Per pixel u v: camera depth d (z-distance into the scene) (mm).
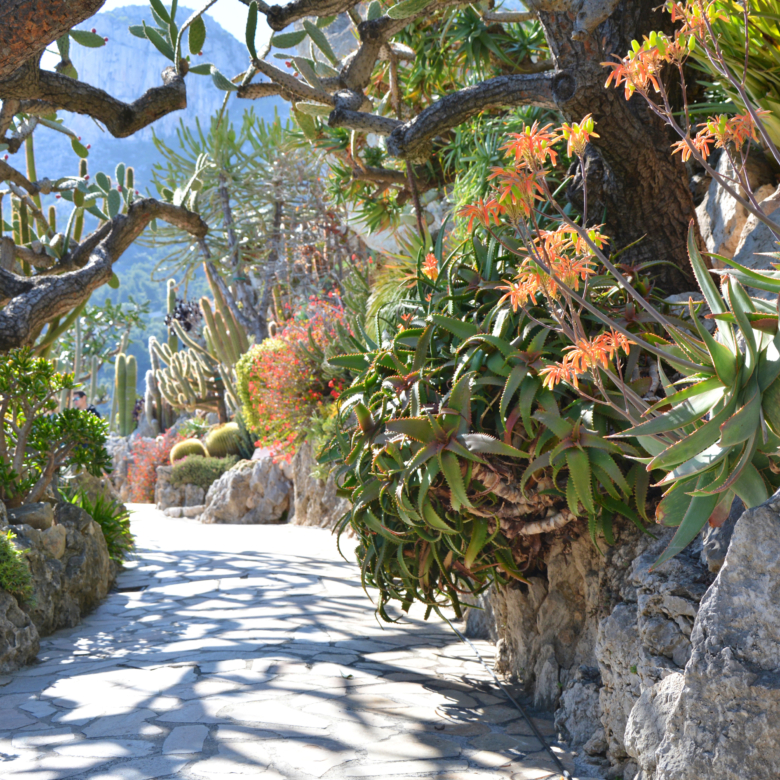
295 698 3893
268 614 6066
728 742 2062
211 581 7582
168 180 18281
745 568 2158
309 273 18594
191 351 21516
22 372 6156
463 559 3768
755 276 2070
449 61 8219
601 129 3730
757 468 2209
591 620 3486
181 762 3033
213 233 18906
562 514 3311
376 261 12336
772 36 3549
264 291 19328
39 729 3480
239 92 4957
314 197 17516
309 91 4871
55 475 7258
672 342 3178
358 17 5000
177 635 5430
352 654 4852
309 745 3225
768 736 1994
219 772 2928
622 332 2170
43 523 5957
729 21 3553
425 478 3152
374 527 3584
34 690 4113
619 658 2934
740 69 3752
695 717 2150
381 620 5871
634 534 3326
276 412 11594
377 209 9828
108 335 29422
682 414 2059
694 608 2619
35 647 4801
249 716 3605
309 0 4441
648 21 4164
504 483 3246
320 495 12430
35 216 7812
